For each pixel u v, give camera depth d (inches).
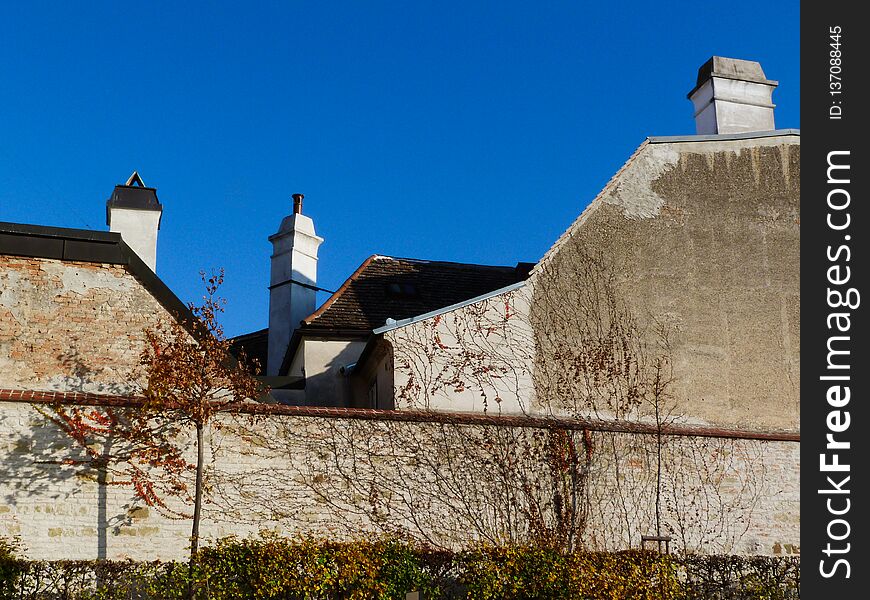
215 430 665.0
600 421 754.8
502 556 621.9
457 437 713.0
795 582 690.2
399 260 1015.0
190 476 653.9
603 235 812.6
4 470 625.0
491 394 743.7
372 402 840.9
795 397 807.7
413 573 605.6
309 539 624.4
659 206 834.2
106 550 628.4
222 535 647.1
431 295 967.0
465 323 754.8
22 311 661.9
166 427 658.2
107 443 645.3
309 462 677.3
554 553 631.8
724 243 836.0
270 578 580.7
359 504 679.1
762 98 937.5
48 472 631.8
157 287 685.3
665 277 815.7
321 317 903.1
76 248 677.9
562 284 788.6
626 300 800.3
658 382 786.2
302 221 1047.6
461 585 617.0
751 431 783.1
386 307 932.0
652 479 745.6
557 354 768.9
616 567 633.6
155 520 641.6
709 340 808.9
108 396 654.5
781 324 824.3
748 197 852.6
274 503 663.1
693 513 746.8
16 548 595.2
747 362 810.2
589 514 724.0
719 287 823.7
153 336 665.0
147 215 852.6
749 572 679.7
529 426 730.2
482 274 1029.2
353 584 593.9
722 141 862.5
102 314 674.2
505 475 714.2
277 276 1029.8
